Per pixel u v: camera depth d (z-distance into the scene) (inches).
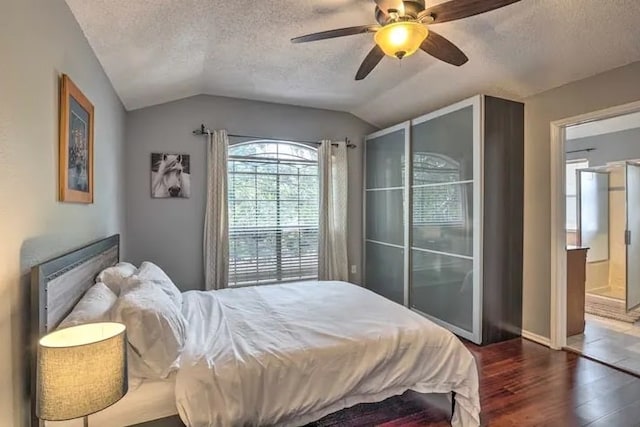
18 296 48.8
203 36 98.4
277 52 113.7
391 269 172.2
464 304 133.1
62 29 67.6
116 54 95.2
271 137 168.4
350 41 108.4
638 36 93.9
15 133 48.2
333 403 73.2
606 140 196.1
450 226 138.9
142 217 146.7
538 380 102.0
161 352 64.4
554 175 125.3
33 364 50.5
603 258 212.4
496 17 92.3
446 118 140.3
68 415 43.1
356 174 189.5
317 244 181.2
